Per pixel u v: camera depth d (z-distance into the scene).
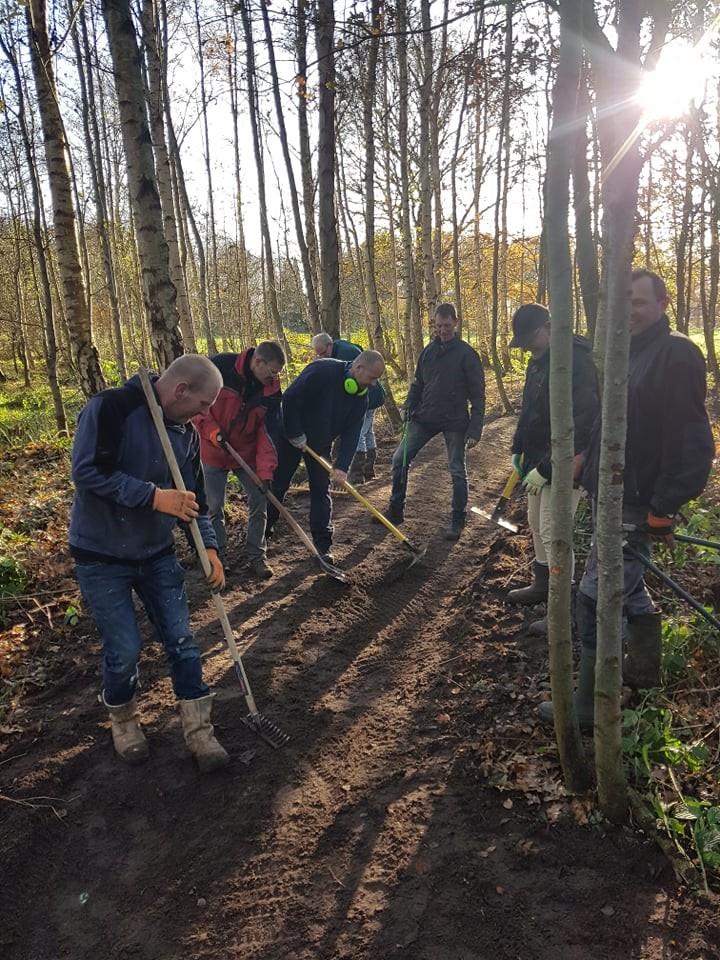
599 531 2.50
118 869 2.78
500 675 3.89
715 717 3.24
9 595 4.90
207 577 3.33
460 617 4.70
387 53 13.78
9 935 2.52
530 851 2.67
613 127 2.32
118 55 5.73
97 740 3.44
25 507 7.13
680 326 13.05
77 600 4.93
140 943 2.48
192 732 3.24
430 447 10.37
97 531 3.02
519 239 20.05
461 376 6.19
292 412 5.13
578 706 3.34
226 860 2.79
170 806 3.06
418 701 3.81
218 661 4.18
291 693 3.89
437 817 2.92
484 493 7.87
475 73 6.52
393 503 6.60
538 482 4.16
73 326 9.71
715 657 3.67
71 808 3.04
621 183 2.25
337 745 3.48
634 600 3.32
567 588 2.65
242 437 5.21
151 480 3.07
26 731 3.52
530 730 3.36
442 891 2.57
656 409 2.99
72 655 4.25
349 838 2.87
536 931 2.37
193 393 3.01
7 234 20.38
